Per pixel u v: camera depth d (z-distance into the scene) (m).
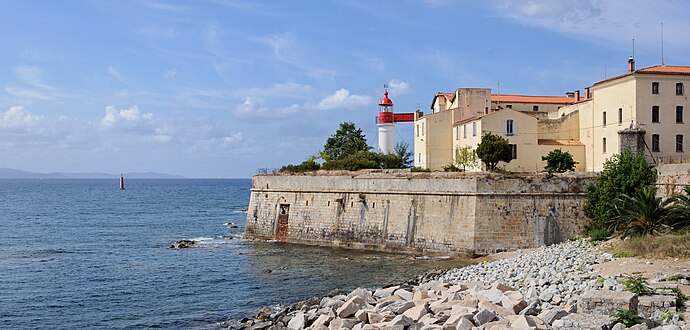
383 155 86.19
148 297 45.41
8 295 46.41
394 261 56.12
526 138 72.75
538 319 25.45
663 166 54.22
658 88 65.50
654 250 38.03
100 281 51.47
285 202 72.31
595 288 29.89
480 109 83.00
